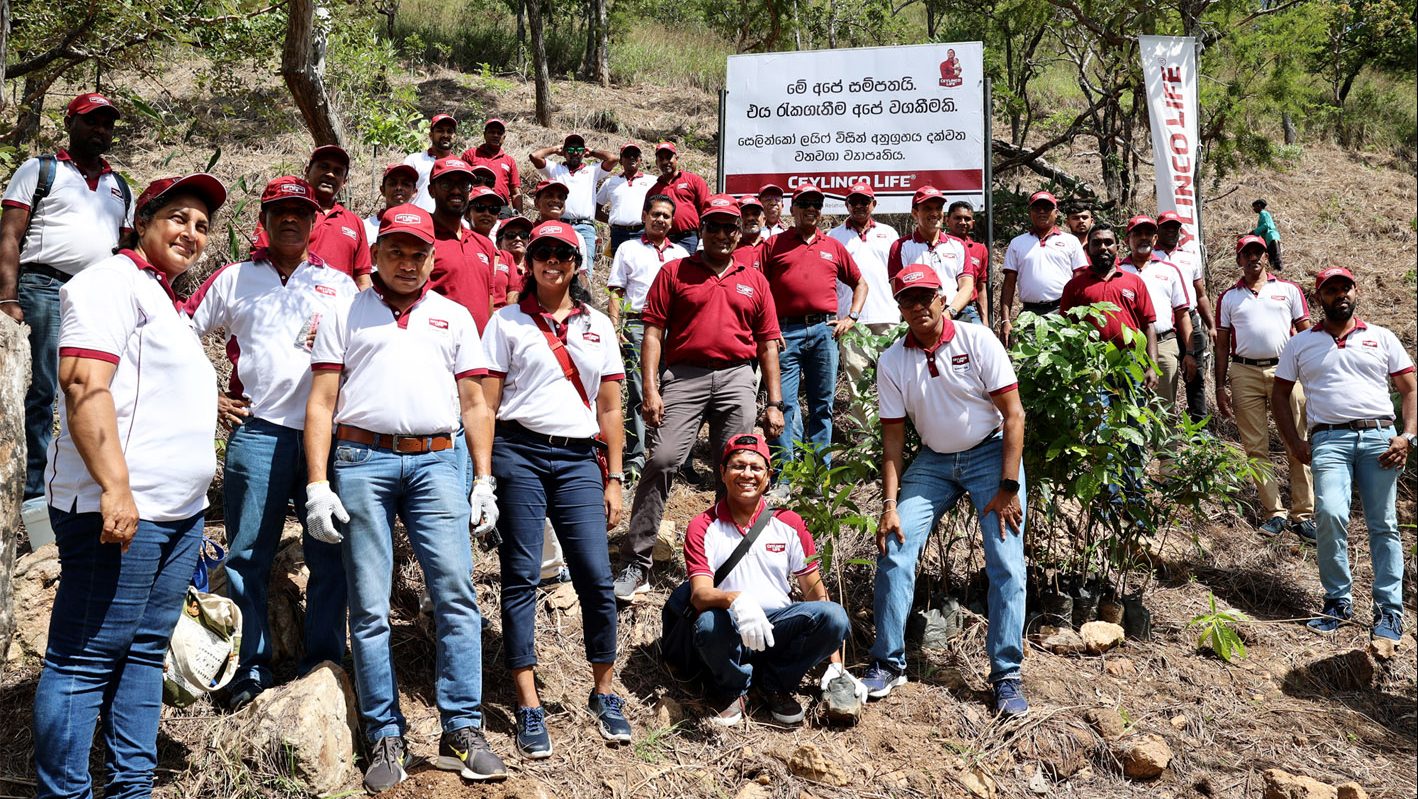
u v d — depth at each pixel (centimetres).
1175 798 434
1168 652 548
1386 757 481
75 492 293
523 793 353
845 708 436
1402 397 605
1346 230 1557
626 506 621
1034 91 1961
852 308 650
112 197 483
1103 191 1534
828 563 483
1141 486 558
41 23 646
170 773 356
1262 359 727
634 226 892
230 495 385
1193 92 892
